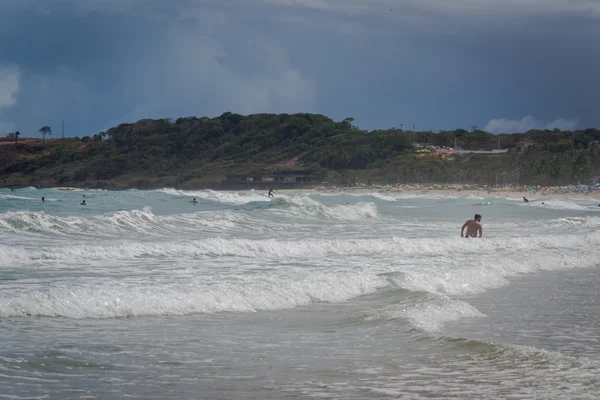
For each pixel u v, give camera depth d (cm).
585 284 3594
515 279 3766
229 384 1555
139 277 3347
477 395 1496
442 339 2073
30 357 1720
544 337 2238
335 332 2212
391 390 1527
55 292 2469
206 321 2352
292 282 3038
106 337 2016
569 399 1473
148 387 1512
